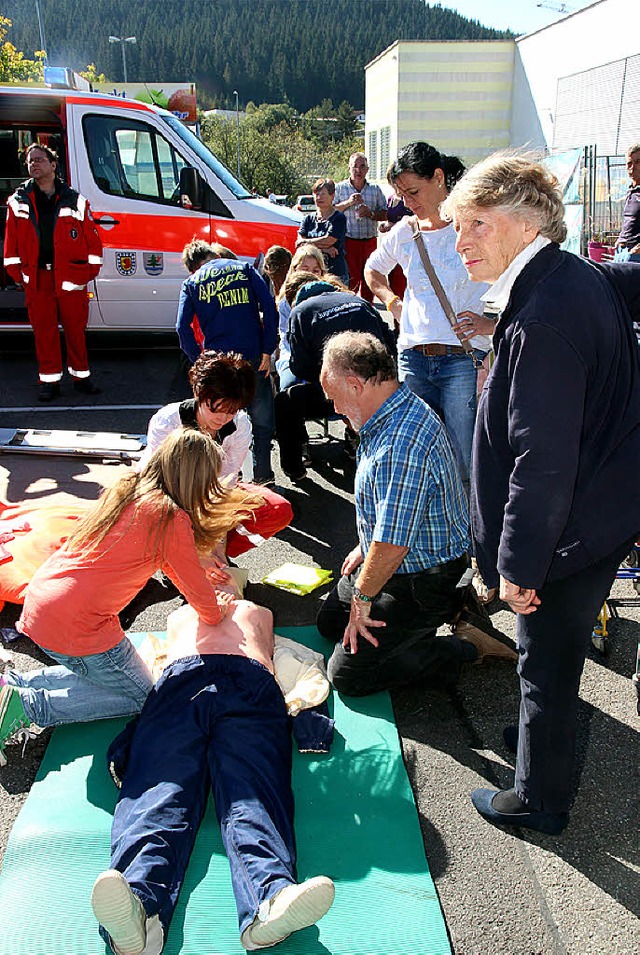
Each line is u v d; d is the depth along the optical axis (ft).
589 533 6.62
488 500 7.06
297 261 17.42
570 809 8.46
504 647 10.46
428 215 11.98
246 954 6.68
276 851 6.94
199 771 7.78
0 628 11.58
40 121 25.55
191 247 16.34
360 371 8.61
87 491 15.93
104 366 26.71
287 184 221.66
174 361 27.43
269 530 12.82
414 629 9.56
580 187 39.11
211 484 8.71
